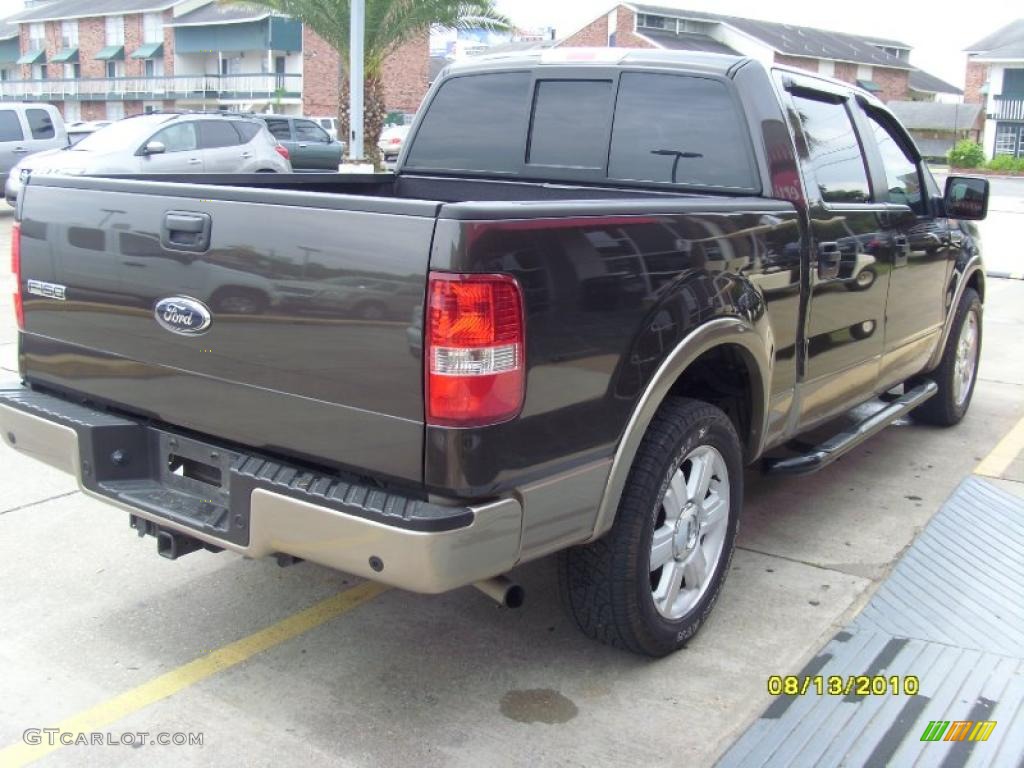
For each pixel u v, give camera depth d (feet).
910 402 17.37
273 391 9.44
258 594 13.00
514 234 8.60
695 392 12.36
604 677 11.16
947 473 17.97
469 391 8.41
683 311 10.39
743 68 12.98
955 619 12.52
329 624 12.28
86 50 188.34
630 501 10.38
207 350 9.83
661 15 186.91
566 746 9.94
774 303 12.05
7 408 11.51
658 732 10.16
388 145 96.73
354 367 8.85
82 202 10.69
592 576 10.52
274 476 9.41
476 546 8.67
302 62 160.25
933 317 17.88
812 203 12.92
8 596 12.77
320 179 15.19
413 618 12.44
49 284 11.21
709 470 11.53
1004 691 10.89
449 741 10.00
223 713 10.43
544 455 9.12
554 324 8.98
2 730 10.05
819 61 196.24
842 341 14.14
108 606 12.59
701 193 13.16
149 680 10.99
